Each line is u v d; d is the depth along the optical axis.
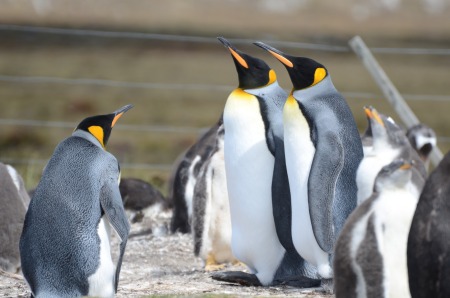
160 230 16.11
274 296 10.27
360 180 10.17
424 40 132.12
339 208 11.02
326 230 10.74
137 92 69.56
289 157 11.23
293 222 11.30
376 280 8.24
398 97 18.81
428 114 60.00
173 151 38.03
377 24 178.50
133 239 15.52
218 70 89.81
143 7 179.12
